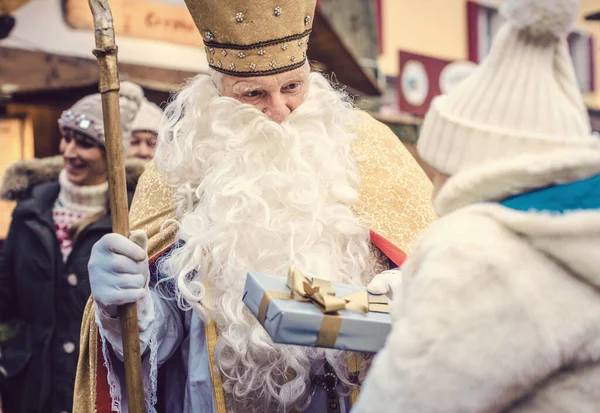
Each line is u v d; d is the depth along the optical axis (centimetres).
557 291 85
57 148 268
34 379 241
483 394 83
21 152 265
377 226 155
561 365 86
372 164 162
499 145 93
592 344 85
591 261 83
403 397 86
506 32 96
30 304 244
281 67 148
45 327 243
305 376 145
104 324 144
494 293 84
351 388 147
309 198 146
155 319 149
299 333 112
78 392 158
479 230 89
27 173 255
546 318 83
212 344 148
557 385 87
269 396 146
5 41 263
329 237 150
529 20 93
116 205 135
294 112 154
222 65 151
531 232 86
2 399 244
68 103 269
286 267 144
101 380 155
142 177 173
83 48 274
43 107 268
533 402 87
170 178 158
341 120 161
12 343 245
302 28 150
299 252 145
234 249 144
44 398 240
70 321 243
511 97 94
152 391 150
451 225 92
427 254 91
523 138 92
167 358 155
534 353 83
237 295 145
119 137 133
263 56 147
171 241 157
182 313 159
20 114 265
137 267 136
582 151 89
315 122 154
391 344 89
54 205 252
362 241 152
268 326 115
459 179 94
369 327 115
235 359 147
